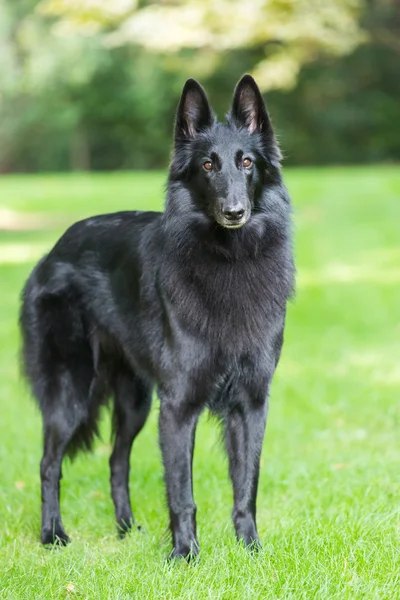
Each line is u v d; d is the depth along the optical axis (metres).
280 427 10.67
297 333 15.88
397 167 58.25
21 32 53.97
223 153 6.89
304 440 10.23
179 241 6.99
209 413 7.23
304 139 60.09
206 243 6.88
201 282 6.84
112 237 7.97
